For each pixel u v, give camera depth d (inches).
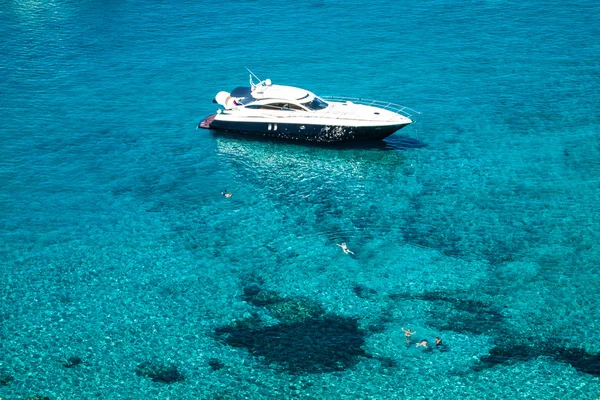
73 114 2377.0
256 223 1851.6
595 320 1502.2
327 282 1632.6
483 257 1707.7
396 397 1331.2
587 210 1871.3
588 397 1322.6
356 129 2149.4
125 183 2022.6
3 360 1407.5
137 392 1343.5
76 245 1763.0
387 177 2038.6
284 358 1419.8
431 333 1473.9
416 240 1772.9
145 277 1652.3
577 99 2439.7
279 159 2143.2
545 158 2106.3
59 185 2005.4
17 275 1648.6
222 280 1642.5
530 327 1486.2
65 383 1360.7
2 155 2137.1
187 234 1809.8
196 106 2437.3
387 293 1593.3
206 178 2049.7
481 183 1998.0
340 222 1849.2
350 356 1422.2
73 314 1534.2
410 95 2471.7
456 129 2268.7
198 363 1409.9
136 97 2495.1
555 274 1642.5
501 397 1326.3
